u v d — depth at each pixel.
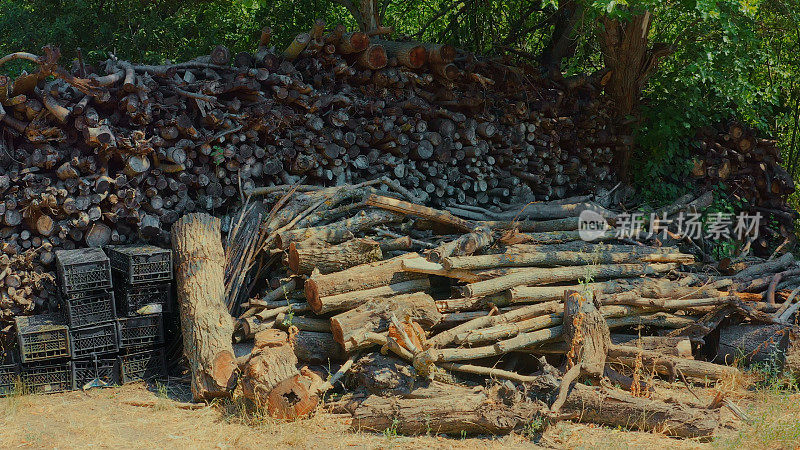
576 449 5.32
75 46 14.09
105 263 6.93
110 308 7.04
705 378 6.73
